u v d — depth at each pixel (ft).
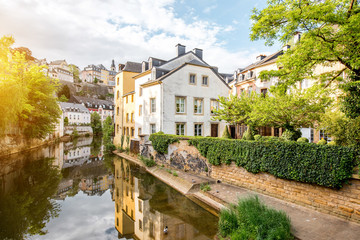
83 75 452.35
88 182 51.11
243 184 35.47
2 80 64.18
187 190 37.37
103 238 26.11
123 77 102.42
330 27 23.68
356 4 23.20
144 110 73.61
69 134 198.18
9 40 66.13
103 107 311.27
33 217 32.30
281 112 33.42
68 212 34.58
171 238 23.80
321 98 31.86
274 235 18.83
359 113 24.11
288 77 29.12
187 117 69.56
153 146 60.03
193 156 46.85
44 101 95.35
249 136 48.34
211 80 75.36
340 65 48.34
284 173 28.27
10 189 44.14
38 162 72.28
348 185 22.68
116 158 81.25
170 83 66.95
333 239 19.04
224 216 23.81
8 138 80.23
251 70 86.48
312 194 25.94
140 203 35.42
